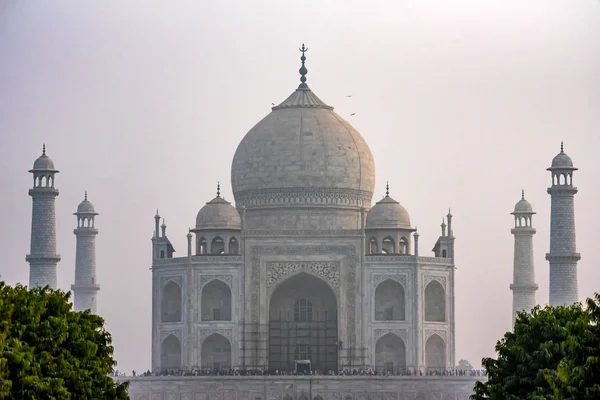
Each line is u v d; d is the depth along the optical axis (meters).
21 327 180.62
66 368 185.62
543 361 194.00
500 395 196.50
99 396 195.25
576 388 164.25
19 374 168.50
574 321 175.62
